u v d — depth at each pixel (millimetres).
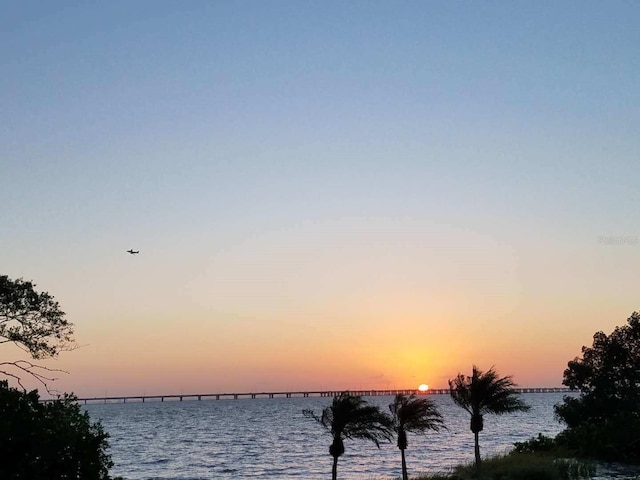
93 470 23719
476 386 45406
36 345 26984
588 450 53625
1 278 26797
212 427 162250
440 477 45312
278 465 76188
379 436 39250
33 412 23891
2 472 22016
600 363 64188
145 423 185125
